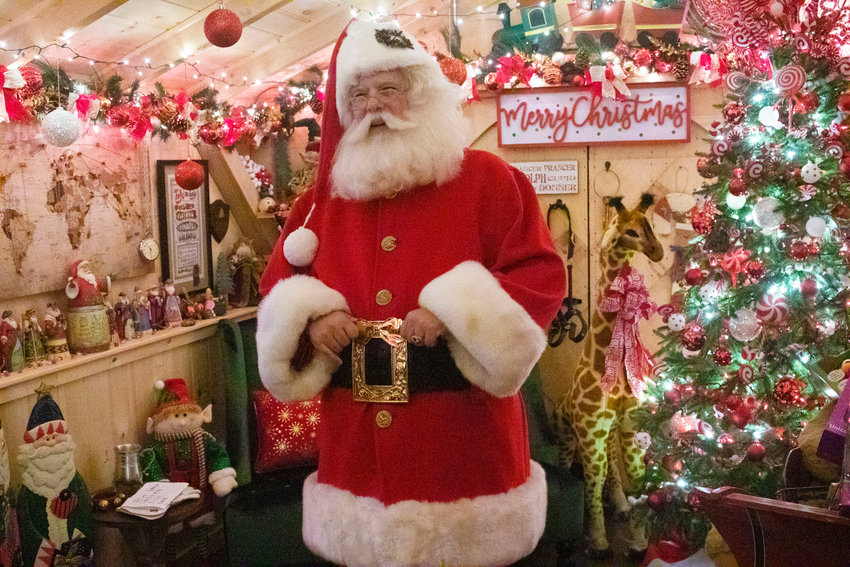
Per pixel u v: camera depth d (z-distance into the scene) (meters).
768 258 2.58
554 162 3.51
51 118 2.23
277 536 2.50
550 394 3.60
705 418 2.72
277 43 3.37
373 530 1.60
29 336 2.42
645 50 3.29
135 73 2.92
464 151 1.77
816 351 2.56
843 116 2.45
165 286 3.09
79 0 2.28
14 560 2.22
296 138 3.95
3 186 2.36
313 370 1.69
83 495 2.38
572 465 3.41
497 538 1.63
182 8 2.65
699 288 2.72
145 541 2.54
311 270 1.85
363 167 1.66
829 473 2.04
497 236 1.70
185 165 2.81
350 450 1.68
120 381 2.77
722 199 2.66
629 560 3.02
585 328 3.55
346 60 1.69
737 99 2.61
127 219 2.95
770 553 1.62
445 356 1.63
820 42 2.42
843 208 2.42
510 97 3.46
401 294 1.65
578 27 3.54
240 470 2.91
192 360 3.21
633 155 3.47
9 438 2.31
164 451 2.76
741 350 2.68
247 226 3.81
